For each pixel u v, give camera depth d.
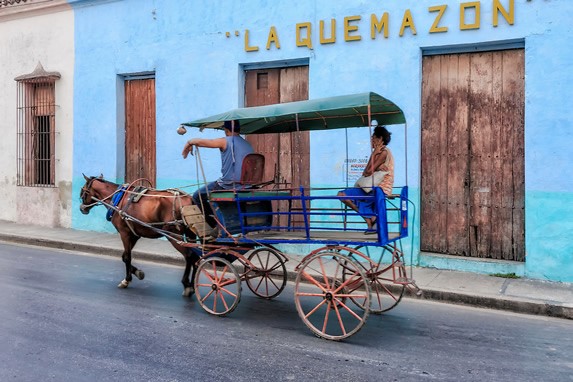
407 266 9.08
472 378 4.64
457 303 7.33
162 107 11.86
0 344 5.22
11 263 9.45
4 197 14.55
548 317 6.72
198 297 6.66
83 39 12.94
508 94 8.56
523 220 8.48
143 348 5.21
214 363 4.86
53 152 13.52
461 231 8.98
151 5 11.91
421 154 9.25
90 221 12.88
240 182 6.56
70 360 4.84
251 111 6.21
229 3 10.89
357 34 9.48
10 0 13.88
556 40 7.97
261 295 7.43
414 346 5.47
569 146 7.93
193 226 6.68
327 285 5.70
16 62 14.16
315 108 5.79
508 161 8.59
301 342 5.53
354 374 4.67
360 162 9.58
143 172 12.53
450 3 8.67
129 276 7.80
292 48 10.18
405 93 9.12
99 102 12.77
